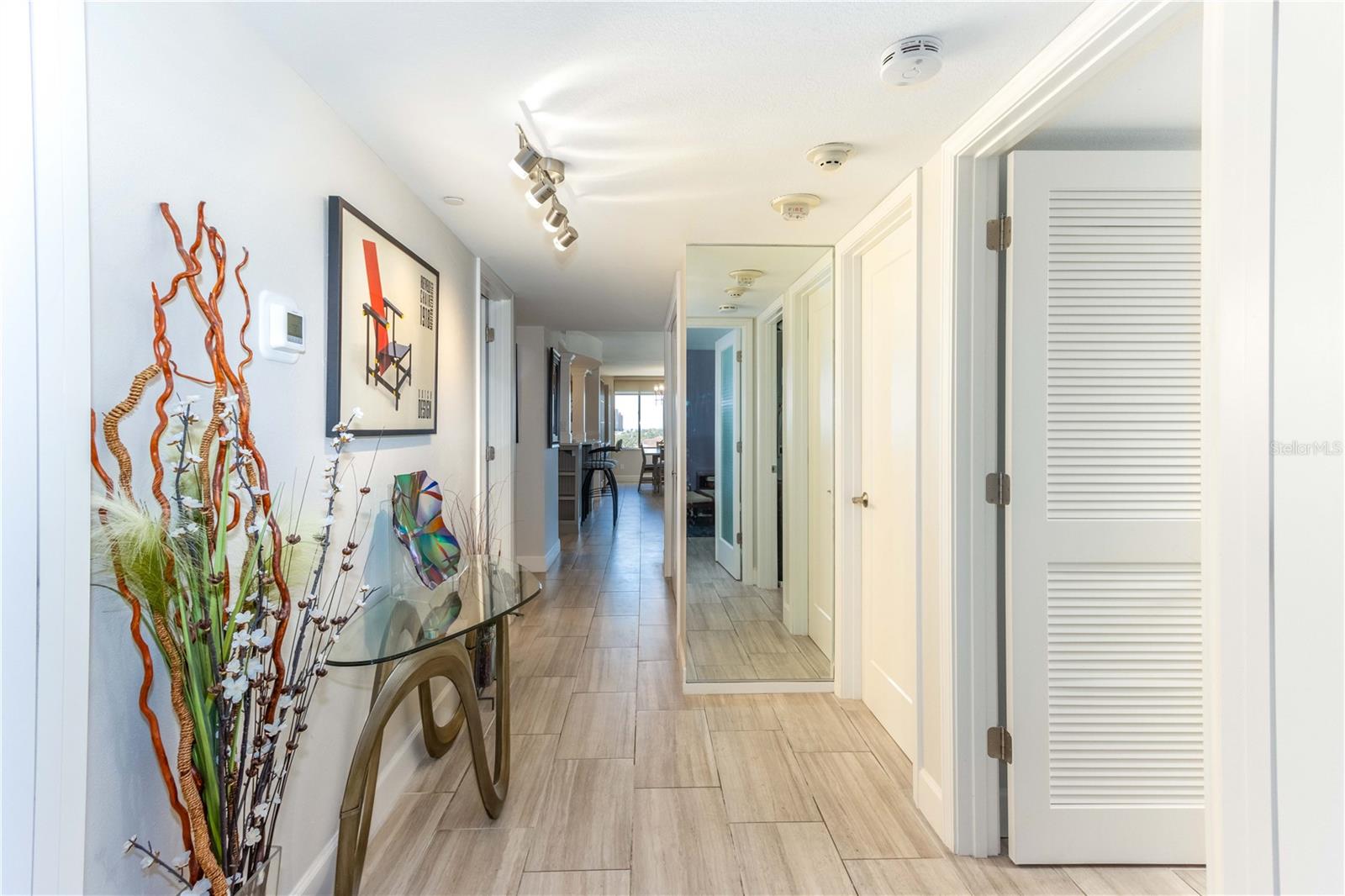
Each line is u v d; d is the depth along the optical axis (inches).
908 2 46.1
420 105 62.0
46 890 32.8
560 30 49.8
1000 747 68.6
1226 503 33.7
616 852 68.6
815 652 126.0
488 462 155.4
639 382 488.1
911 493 87.5
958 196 67.9
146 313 39.5
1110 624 66.1
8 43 31.8
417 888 63.0
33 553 32.5
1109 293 65.4
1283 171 30.4
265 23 48.8
